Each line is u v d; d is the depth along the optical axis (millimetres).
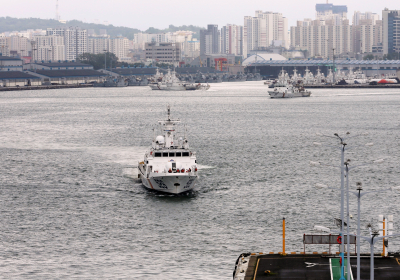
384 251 124188
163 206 179875
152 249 140125
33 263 130750
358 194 99812
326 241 126625
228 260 132500
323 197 191375
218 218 166250
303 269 114938
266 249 139500
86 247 141375
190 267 128250
